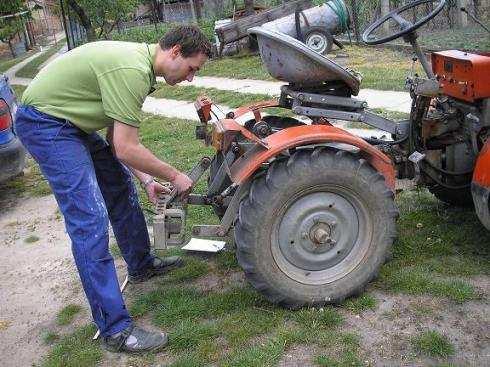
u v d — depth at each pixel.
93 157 3.45
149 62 2.93
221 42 14.08
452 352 2.83
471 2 11.69
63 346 3.26
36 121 2.94
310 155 3.10
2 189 6.39
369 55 11.80
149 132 7.93
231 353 2.99
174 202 3.27
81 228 2.97
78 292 3.92
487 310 3.13
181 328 3.21
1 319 3.70
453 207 4.34
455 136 3.84
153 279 3.88
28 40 31.81
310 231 3.19
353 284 3.26
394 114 6.90
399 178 3.89
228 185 3.41
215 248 4.09
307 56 3.09
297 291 3.19
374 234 3.25
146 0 27.33
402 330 3.03
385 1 12.43
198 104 3.44
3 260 4.61
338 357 2.88
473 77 3.46
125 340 3.09
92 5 19.70
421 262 3.64
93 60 2.89
